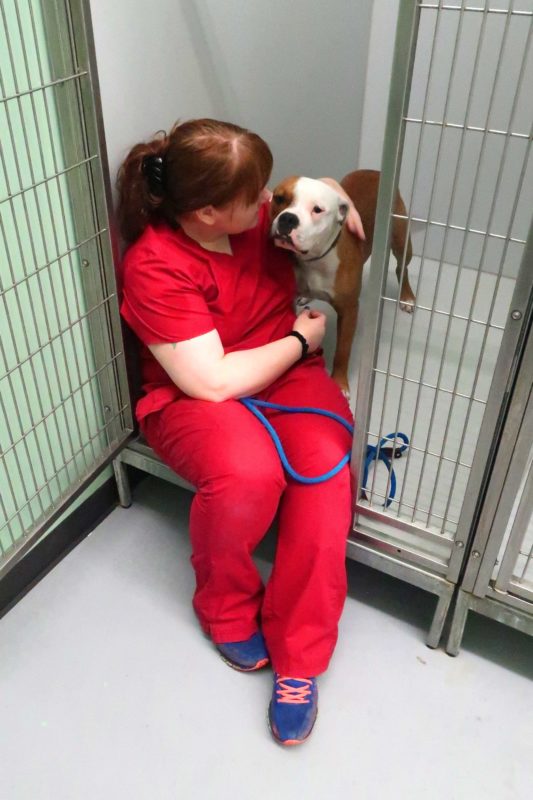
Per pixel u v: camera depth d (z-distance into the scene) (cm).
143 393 145
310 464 116
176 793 106
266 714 116
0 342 106
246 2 144
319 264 145
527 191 188
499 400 96
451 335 183
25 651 125
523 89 176
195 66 136
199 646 126
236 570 116
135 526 150
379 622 132
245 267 126
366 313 101
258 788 107
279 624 116
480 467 103
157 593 135
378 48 200
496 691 121
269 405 124
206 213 112
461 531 111
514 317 89
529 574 117
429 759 111
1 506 123
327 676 122
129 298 118
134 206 119
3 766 109
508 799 106
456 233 205
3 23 95
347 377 163
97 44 111
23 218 108
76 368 130
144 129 127
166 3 123
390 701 119
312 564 111
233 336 127
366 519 124
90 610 132
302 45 170
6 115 99
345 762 110
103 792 106
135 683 120
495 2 168
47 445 130
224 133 109
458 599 119
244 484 108
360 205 162
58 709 117
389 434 137
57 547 142
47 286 117
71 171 115
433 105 189
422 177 201
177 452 118
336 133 202
